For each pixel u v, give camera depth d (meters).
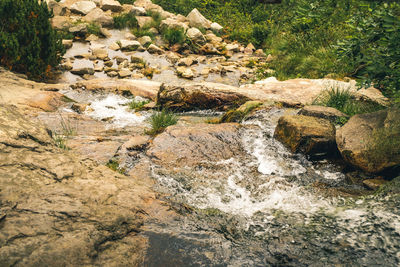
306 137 4.63
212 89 6.94
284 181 4.10
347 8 4.39
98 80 8.25
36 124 3.65
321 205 3.46
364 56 4.37
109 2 14.92
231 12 17.20
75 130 5.50
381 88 7.10
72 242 2.33
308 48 10.42
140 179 3.92
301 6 4.55
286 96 6.97
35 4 9.02
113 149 4.66
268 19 16.22
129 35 13.01
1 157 2.87
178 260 2.55
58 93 7.12
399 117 4.30
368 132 4.38
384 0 3.71
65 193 2.80
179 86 7.07
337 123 5.25
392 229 2.78
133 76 9.73
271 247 2.76
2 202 2.45
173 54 11.97
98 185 3.09
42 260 2.13
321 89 7.27
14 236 2.22
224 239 2.85
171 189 3.77
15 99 6.33
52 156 3.23
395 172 4.02
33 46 8.55
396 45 3.87
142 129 5.84
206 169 4.29
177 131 5.06
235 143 4.95
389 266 2.43
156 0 17.56
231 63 11.76
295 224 3.10
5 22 8.77
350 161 4.26
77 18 13.66
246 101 6.68
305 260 2.59
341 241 2.75
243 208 3.49
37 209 2.51
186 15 17.05
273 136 5.15
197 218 3.17
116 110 6.89
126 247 2.56
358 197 3.53
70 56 10.73
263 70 10.95
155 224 2.92
